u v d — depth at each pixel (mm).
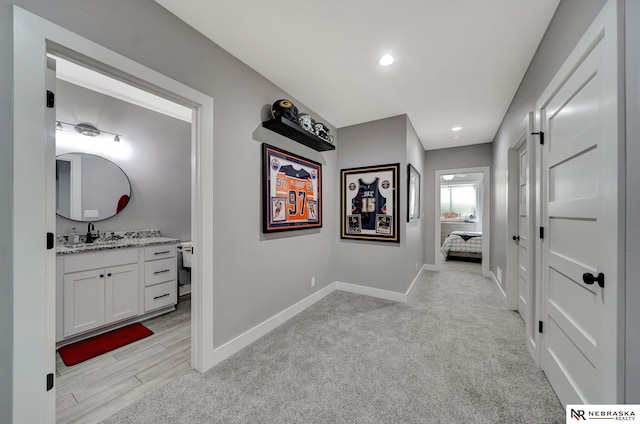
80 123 2527
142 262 2502
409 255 3277
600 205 1028
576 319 1260
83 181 2555
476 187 7570
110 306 2260
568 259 1337
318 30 1674
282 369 1723
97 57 1198
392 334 2227
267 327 2279
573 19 1276
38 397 1044
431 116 3143
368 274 3295
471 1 1429
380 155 3225
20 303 1000
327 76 2246
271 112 2311
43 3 1041
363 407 1381
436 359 1838
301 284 2795
